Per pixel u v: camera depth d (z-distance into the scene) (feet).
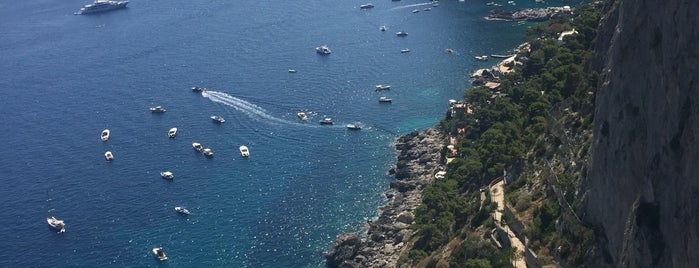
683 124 396.16
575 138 653.71
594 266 498.69
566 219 551.59
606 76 522.06
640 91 458.50
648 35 454.81
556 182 619.26
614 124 485.56
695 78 390.01
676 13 414.82
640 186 445.78
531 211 626.64
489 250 628.28
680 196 392.47
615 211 479.00
